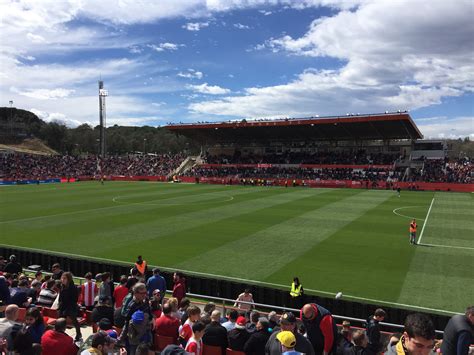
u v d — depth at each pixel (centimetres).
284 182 7844
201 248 2509
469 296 1698
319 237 2830
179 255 2352
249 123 8138
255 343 771
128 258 2292
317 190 6675
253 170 8931
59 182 8550
